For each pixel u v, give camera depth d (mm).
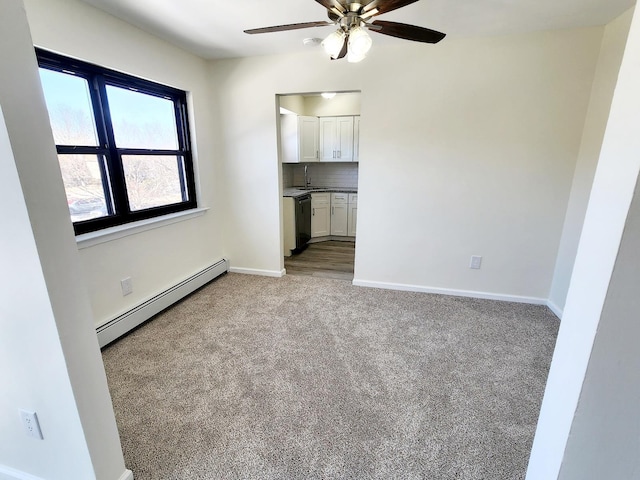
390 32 1763
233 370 2025
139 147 2648
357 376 1972
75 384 1057
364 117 2986
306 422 1620
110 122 2334
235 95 3277
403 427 1592
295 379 1942
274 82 3139
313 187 5832
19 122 851
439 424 1611
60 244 982
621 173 681
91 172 2240
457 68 2686
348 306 2932
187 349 2250
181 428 1580
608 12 2121
